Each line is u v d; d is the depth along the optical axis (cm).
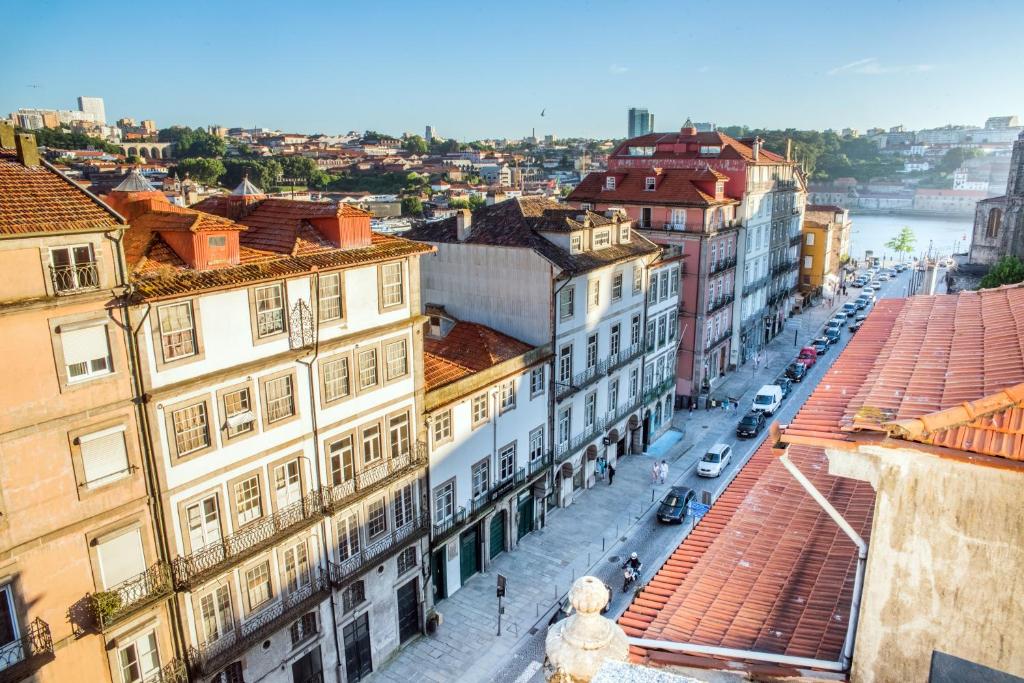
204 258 1875
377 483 2414
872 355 1188
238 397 1992
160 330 1777
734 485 1534
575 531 3456
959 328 1189
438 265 3584
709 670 915
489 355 3020
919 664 777
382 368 2403
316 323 2145
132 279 1745
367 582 2455
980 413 743
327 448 2259
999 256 5419
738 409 5056
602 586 624
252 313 1983
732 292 5569
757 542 1272
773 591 1119
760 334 6450
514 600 2925
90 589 1725
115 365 1700
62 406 1619
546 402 3353
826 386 1062
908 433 742
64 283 1584
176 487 1859
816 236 8356
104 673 1769
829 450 805
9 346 1520
